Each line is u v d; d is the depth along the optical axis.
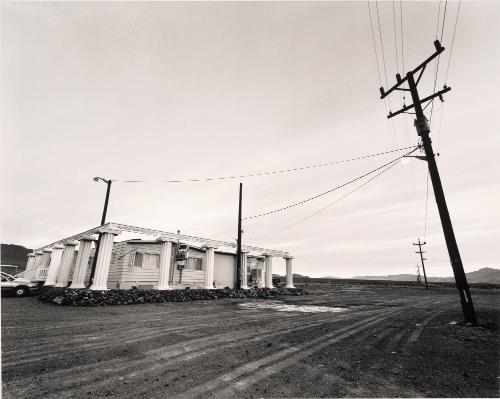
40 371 5.85
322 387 5.33
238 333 9.23
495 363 6.50
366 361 6.63
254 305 17.38
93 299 15.74
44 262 28.98
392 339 8.62
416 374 5.90
